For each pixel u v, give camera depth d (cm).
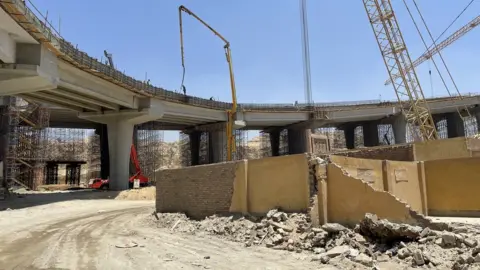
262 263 1165
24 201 3853
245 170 1809
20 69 3097
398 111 7819
